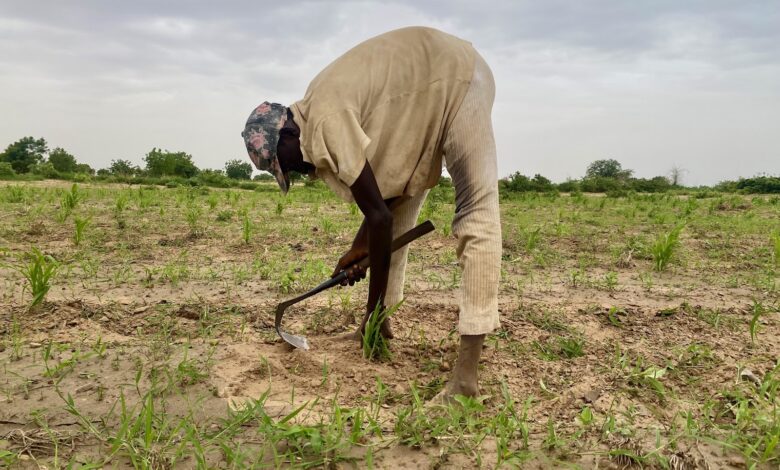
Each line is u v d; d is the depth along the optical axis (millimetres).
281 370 2957
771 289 5105
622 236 8828
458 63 2617
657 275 5801
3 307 3895
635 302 4582
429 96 2602
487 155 2623
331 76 2611
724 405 2646
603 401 2689
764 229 10047
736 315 4203
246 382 2832
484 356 3240
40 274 3812
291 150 2754
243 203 13531
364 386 2842
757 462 2205
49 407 2557
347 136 2520
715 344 3555
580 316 4062
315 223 9180
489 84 2707
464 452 2248
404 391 2783
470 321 2564
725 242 8305
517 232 8773
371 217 2596
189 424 2408
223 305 4051
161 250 6348
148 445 2152
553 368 3092
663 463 2188
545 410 2639
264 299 4297
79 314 3783
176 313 3846
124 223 8062
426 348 3324
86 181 26969
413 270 5539
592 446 2314
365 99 2596
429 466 2186
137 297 4273
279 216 10344
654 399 2750
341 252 6504
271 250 6520
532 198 18734
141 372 2781
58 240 6777
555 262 6242
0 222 8281
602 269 6020
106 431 2363
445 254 6395
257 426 2424
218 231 7895
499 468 2176
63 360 3047
